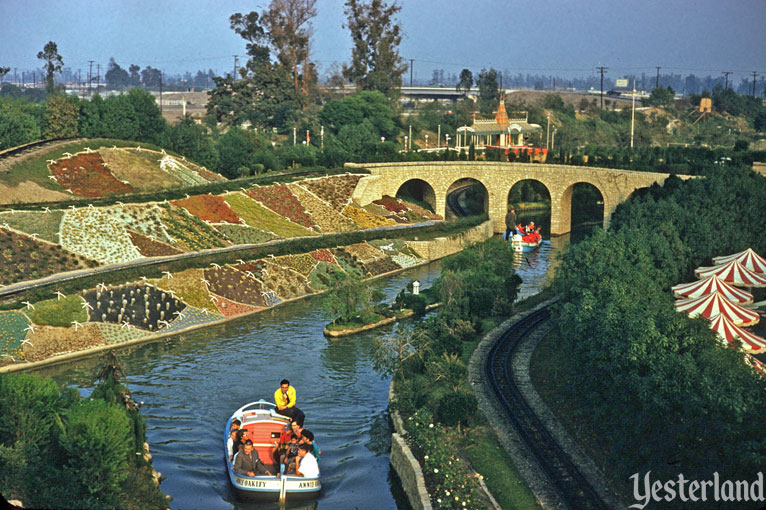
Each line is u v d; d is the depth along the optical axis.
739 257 83.25
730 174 119.31
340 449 54.25
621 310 52.84
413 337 64.81
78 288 80.75
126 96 145.62
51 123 135.25
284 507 45.47
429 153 170.00
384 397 64.19
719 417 38.31
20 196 102.50
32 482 38.72
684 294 74.81
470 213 175.25
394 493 48.06
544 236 161.12
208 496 46.44
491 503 41.06
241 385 65.50
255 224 116.94
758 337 62.59
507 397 57.69
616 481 43.44
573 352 56.16
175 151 142.38
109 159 124.56
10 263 84.62
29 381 42.94
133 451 45.28
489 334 76.44
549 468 45.31
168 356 73.62
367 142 184.12
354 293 84.88
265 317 89.75
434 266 124.00
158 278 87.81
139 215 104.69
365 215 139.12
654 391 42.91
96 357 73.69
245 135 159.12
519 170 163.00
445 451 45.62
